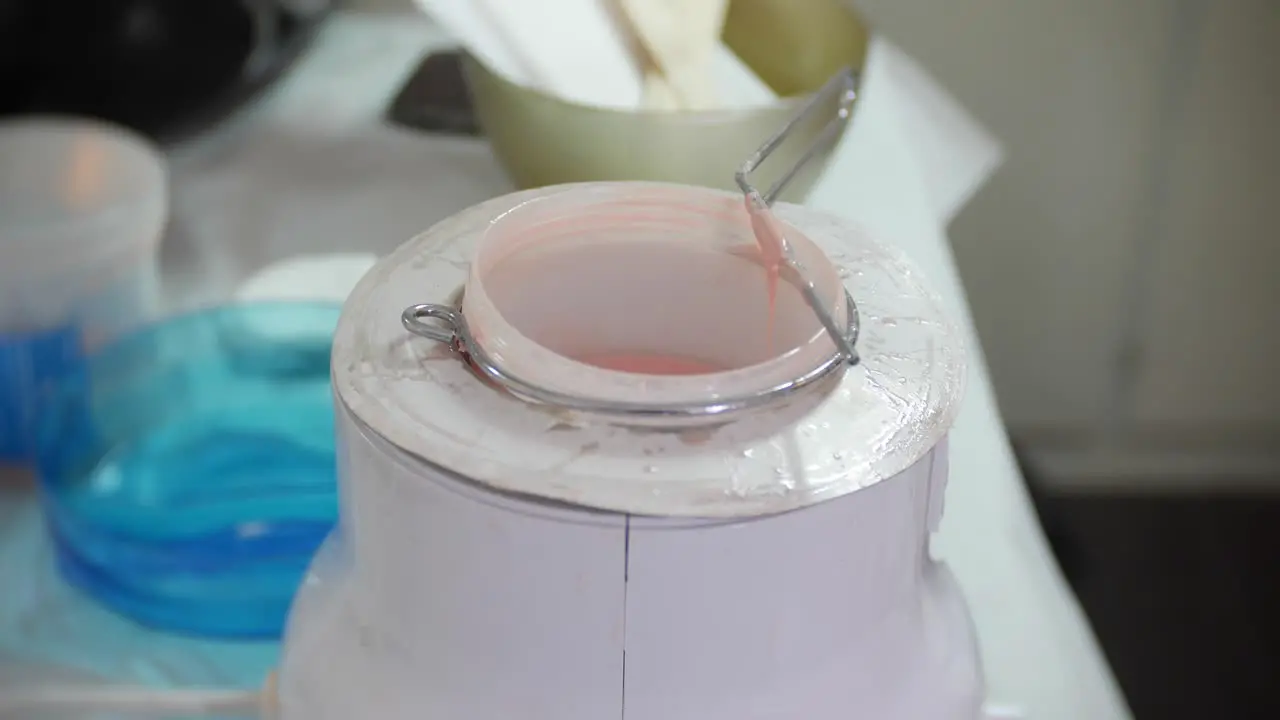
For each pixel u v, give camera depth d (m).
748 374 0.23
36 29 0.58
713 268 0.28
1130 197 0.98
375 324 0.25
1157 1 0.90
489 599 0.23
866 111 0.64
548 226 0.28
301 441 0.44
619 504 0.21
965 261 1.02
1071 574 1.06
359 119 0.64
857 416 0.24
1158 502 1.12
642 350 0.29
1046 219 1.00
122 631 0.39
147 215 0.47
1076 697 0.36
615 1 0.49
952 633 0.29
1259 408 1.09
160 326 0.47
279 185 0.59
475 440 0.22
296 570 0.39
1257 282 1.02
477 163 0.60
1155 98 0.94
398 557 0.24
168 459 0.43
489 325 0.24
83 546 0.40
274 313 0.48
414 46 0.69
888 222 0.56
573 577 0.22
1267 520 1.11
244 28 0.61
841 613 0.24
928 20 0.91
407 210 0.57
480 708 0.24
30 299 0.44
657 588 0.22
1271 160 0.97
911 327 0.26
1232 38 0.92
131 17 0.59
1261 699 0.96
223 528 0.40
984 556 0.40
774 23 0.53
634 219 0.28
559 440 0.22
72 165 0.50
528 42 0.48
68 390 0.44
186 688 0.37
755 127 0.44
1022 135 0.96
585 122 0.44
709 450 0.22
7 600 0.40
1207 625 1.02
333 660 0.27
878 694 0.25
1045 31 0.91
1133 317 1.05
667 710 0.24
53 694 0.36
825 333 0.24
